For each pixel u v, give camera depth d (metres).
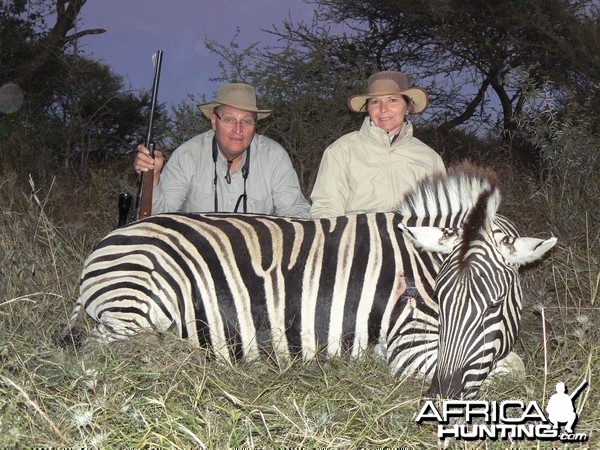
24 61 12.91
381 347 4.07
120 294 4.06
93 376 3.23
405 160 4.99
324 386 3.61
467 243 3.57
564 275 5.05
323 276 4.05
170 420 3.01
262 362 3.95
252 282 4.04
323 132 9.27
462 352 3.46
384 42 13.95
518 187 8.15
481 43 12.74
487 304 3.48
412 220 4.17
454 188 4.11
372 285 4.04
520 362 3.96
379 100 5.04
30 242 5.32
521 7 12.45
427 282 4.04
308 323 4.04
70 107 12.04
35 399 3.17
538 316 4.72
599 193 6.64
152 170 4.93
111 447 2.91
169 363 3.58
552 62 12.27
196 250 4.09
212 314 4.03
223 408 3.18
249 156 5.39
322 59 10.20
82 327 4.11
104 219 7.24
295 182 5.54
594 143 7.36
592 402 3.48
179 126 9.16
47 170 9.64
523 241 3.62
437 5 12.95
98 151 12.32
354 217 4.23
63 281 4.89
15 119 11.06
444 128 12.77
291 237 4.14
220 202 5.42
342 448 3.05
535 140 7.35
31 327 4.11
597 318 4.35
